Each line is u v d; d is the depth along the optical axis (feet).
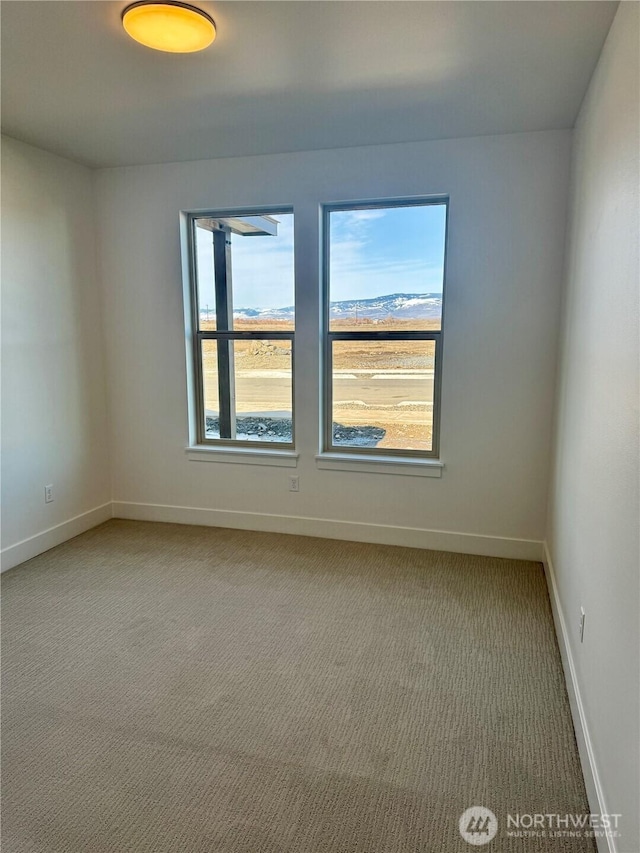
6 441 10.55
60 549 11.71
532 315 10.44
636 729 4.04
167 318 12.60
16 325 10.66
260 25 6.42
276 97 8.48
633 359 4.67
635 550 4.33
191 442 13.05
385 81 7.92
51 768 5.81
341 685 7.21
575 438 7.72
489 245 10.46
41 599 9.51
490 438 11.04
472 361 10.89
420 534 11.76
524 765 5.85
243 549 11.73
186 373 12.73
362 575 10.48
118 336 13.02
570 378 8.54
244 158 11.48
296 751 6.06
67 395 12.09
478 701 6.88
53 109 8.94
